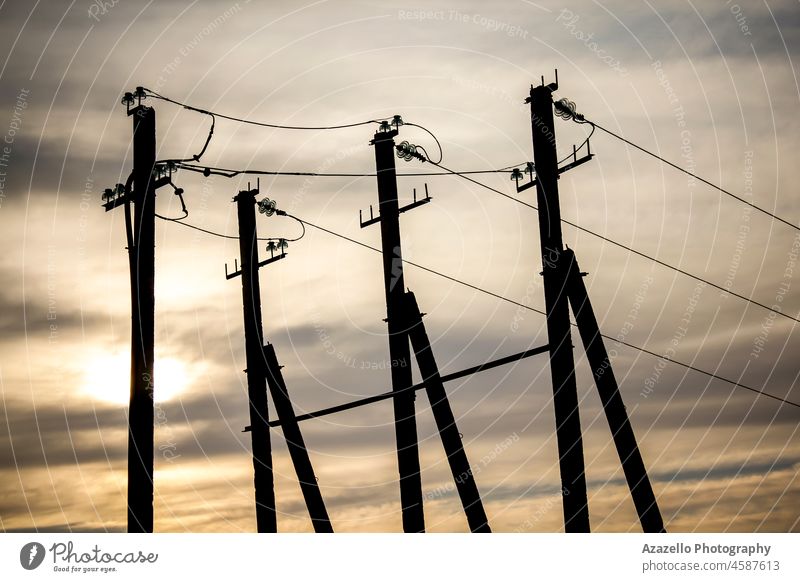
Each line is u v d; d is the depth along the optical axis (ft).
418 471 68.03
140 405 59.62
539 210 64.80
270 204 79.05
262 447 74.74
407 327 70.08
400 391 69.15
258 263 78.33
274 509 73.82
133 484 58.49
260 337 76.64
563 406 61.62
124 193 63.98
